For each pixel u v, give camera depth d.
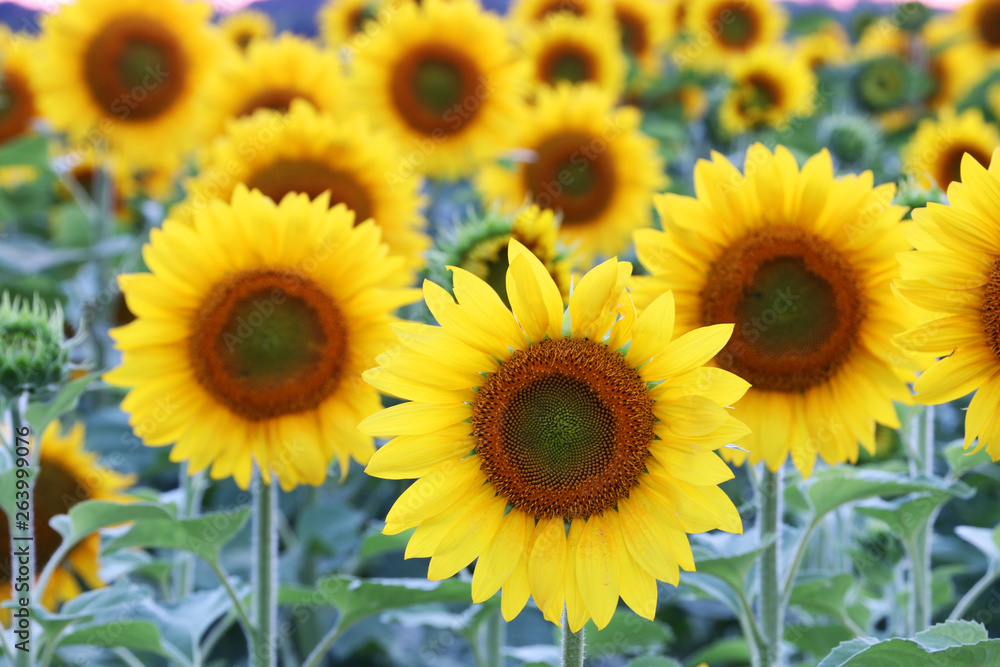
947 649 1.96
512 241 2.13
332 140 2.52
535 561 2.12
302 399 2.32
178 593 2.51
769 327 2.28
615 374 2.14
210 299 2.32
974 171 2.15
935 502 2.30
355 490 2.78
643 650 2.54
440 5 2.84
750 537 2.34
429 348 2.15
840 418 2.29
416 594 2.32
